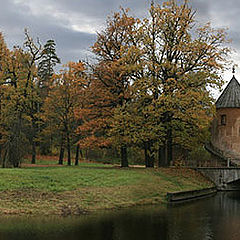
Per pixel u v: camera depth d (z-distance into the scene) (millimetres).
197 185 32438
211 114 34281
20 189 22719
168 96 30250
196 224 18812
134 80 33969
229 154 41844
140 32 33688
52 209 20422
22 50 37500
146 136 31734
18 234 15633
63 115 41594
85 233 16188
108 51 35844
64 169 30312
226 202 27438
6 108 36906
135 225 18047
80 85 39312
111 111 34812
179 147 47719
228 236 16453
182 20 33281
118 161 59188
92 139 34688
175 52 33938
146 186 27375
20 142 34719
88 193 23859
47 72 57625
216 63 32125
